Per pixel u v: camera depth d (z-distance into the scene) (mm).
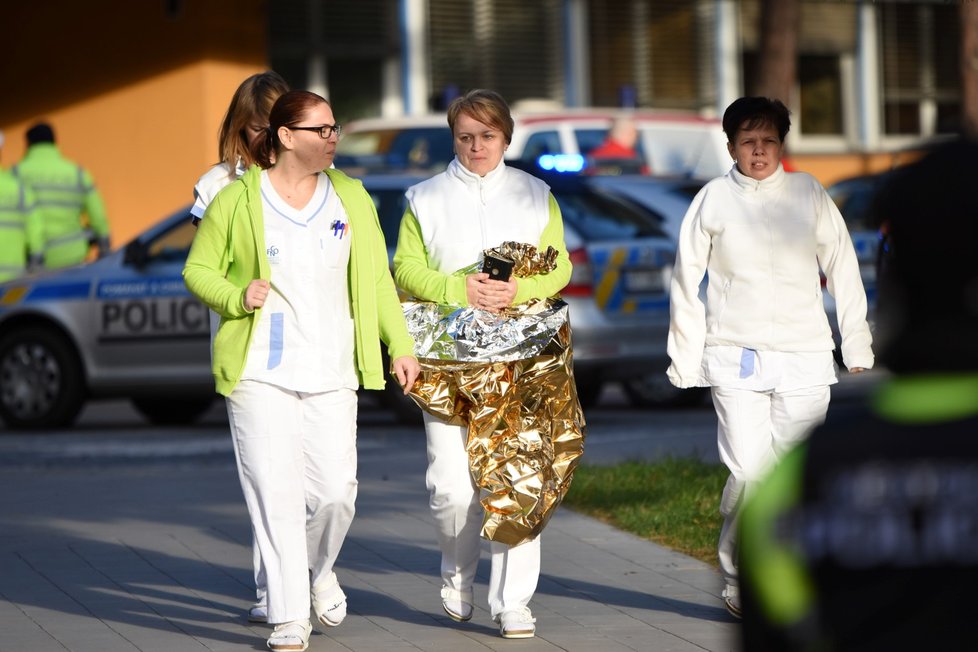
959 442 5031
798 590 5020
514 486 16922
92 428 40031
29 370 38625
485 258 17109
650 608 18703
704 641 16984
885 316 5438
